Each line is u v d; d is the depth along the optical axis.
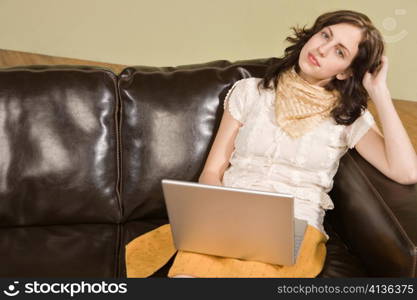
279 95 1.85
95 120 1.83
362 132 1.81
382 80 1.77
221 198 1.41
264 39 4.85
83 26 4.82
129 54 4.91
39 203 1.81
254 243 1.49
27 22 4.81
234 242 1.50
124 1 4.73
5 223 1.81
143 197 1.87
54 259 1.67
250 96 1.89
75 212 1.84
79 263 1.66
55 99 1.81
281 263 1.53
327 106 1.83
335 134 1.83
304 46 1.82
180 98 1.89
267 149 1.83
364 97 1.85
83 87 1.83
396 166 1.70
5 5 4.75
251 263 1.54
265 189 1.79
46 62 4.75
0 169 1.77
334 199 1.88
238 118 1.89
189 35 4.86
